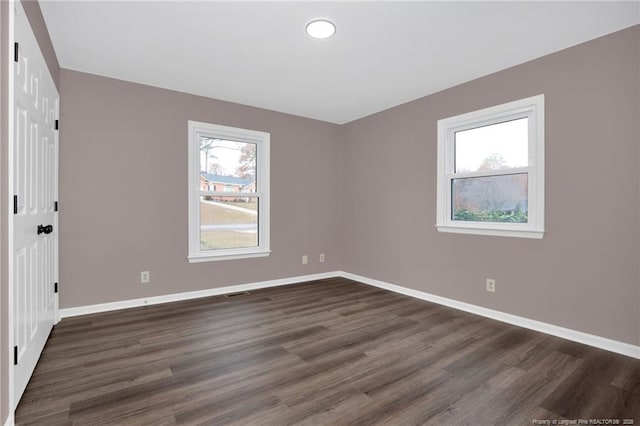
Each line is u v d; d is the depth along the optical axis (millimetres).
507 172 3020
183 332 2701
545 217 2730
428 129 3686
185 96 3643
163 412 1653
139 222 3383
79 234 3076
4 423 1448
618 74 2344
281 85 3430
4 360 1448
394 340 2576
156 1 2053
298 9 2137
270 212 4277
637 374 2055
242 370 2090
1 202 1404
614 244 2371
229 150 4043
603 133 2412
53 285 2775
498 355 2320
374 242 4375
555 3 2051
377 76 3180
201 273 3771
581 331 2531
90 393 1811
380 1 2049
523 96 2863
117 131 3262
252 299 3686
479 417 1644
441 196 3529
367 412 1675
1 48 1392
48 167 2525
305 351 2373
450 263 3457
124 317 3041
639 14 2152
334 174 4875
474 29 2352
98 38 2502
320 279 4727
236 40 2529
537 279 2787
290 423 1585
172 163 3572
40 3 2066
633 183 2283
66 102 3010
